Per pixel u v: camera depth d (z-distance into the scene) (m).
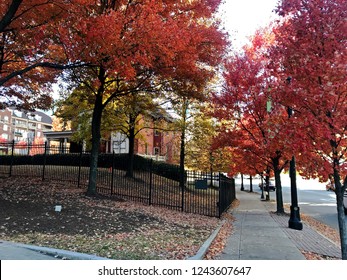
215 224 12.02
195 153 30.55
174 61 11.40
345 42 6.98
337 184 7.02
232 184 25.08
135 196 15.66
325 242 9.80
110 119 19.50
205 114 18.64
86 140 20.91
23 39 11.67
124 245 7.50
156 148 39.84
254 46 17.28
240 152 18.23
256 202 26.64
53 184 15.23
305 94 6.85
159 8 10.05
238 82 16.48
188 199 18.95
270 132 8.88
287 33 8.44
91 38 9.52
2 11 10.66
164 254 6.85
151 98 18.30
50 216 9.78
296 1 7.59
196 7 12.40
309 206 24.02
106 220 10.05
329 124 6.77
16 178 16.50
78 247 7.12
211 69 18.83
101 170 21.62
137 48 9.75
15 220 9.12
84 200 12.41
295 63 7.62
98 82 12.53
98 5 11.85
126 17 9.84
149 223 10.52
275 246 8.43
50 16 10.42
